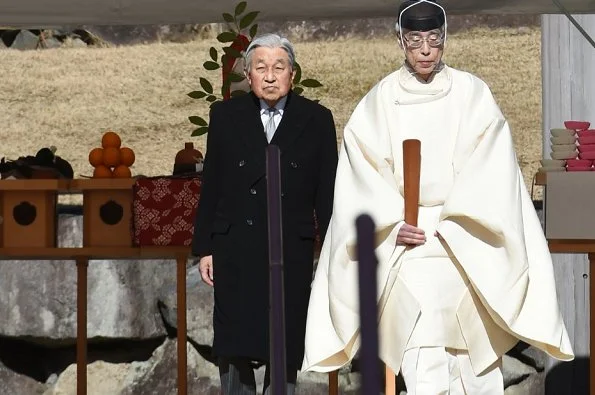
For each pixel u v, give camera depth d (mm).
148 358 30219
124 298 30188
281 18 27109
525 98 48562
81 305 25000
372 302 7789
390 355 18469
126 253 24234
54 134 47719
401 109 18969
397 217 18375
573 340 28438
